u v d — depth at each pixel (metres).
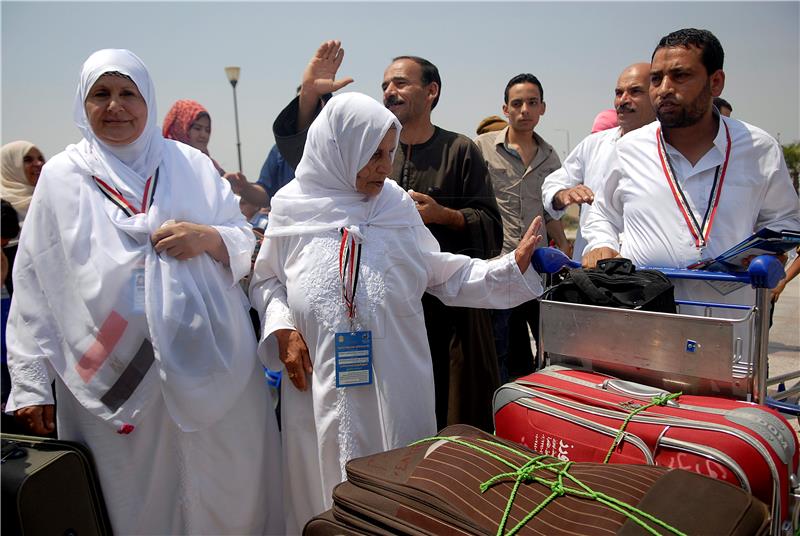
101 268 1.94
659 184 2.38
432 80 2.58
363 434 2.03
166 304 1.97
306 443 2.12
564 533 1.35
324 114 2.06
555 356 2.12
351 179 2.06
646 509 1.36
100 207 1.99
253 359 2.18
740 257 1.89
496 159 3.58
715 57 2.22
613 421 1.72
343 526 1.55
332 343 2.01
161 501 2.08
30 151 3.07
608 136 3.25
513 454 1.65
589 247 2.60
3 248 2.76
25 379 1.98
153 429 2.04
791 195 2.34
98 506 2.00
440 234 2.53
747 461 1.52
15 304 2.02
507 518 1.40
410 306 2.10
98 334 1.95
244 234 2.19
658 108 2.29
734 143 2.30
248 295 2.35
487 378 2.57
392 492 1.52
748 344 1.73
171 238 1.99
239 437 2.13
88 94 2.01
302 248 2.08
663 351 1.81
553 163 3.69
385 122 2.00
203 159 2.27
